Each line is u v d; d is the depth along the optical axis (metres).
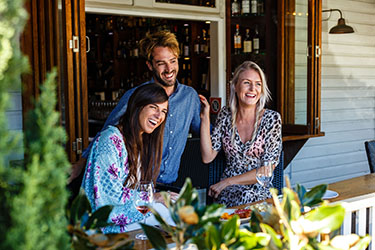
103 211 1.28
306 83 5.04
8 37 0.86
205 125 3.32
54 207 0.91
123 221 2.27
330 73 6.27
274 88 5.32
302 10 5.01
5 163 0.92
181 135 3.56
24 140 0.93
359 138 6.73
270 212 1.30
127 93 3.52
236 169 3.24
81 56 3.82
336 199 2.66
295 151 5.14
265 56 5.34
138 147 2.51
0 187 0.90
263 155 3.17
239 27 5.47
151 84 2.56
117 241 1.20
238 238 1.21
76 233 1.17
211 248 1.18
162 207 2.37
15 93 3.83
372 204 2.61
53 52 3.74
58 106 3.75
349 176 6.64
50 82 0.94
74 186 3.50
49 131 0.92
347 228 2.46
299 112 5.11
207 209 1.22
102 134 2.43
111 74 7.88
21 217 0.84
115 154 2.37
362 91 6.70
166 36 3.49
